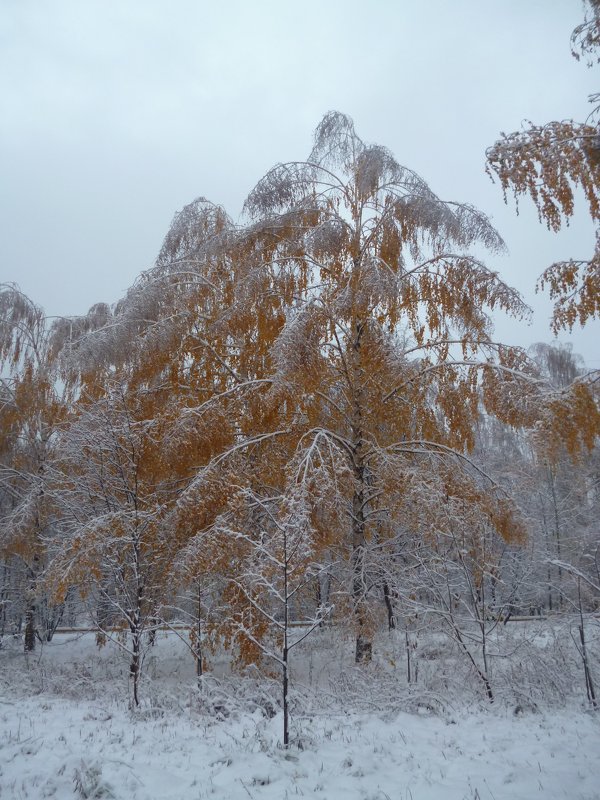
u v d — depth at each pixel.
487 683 9.05
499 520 10.13
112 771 5.71
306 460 9.51
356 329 11.70
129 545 9.91
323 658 11.99
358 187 12.08
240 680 9.51
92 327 17.58
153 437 10.48
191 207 15.22
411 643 10.50
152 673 12.06
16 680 11.61
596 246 6.82
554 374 20.84
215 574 9.83
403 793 5.34
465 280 10.98
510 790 5.38
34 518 14.43
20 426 16.33
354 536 11.21
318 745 6.66
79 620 21.75
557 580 12.64
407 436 11.24
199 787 5.45
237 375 12.52
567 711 8.32
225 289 12.71
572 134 6.70
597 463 17.36
